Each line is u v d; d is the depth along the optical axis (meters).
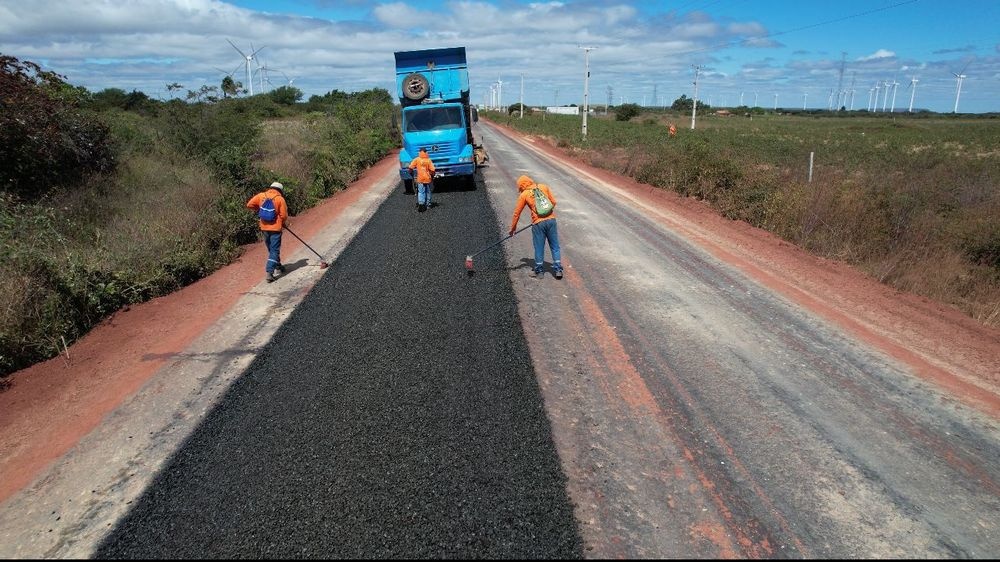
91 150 11.96
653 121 74.56
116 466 4.05
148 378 5.34
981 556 3.16
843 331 6.31
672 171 17.89
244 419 4.56
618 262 8.95
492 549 3.18
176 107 16.56
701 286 7.84
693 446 4.14
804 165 19.25
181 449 4.20
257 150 17.09
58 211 9.12
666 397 4.81
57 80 11.51
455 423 4.42
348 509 3.51
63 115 11.40
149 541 3.32
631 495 3.62
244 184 13.19
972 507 3.55
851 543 3.25
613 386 4.99
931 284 8.27
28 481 3.94
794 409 4.66
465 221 11.99
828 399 4.83
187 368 5.52
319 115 34.50
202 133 16.52
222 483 3.80
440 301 7.12
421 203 13.25
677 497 3.61
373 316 6.67
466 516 3.43
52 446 4.35
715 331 6.24
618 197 15.76
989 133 48.94
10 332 5.76
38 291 6.34
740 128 61.66
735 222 12.73
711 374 5.23
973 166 21.30
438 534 3.29
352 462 3.97
